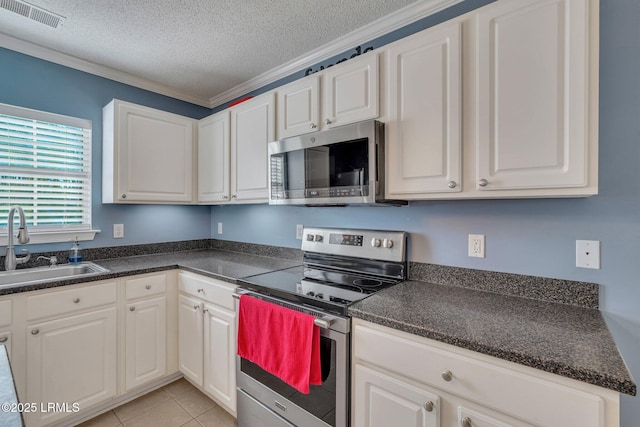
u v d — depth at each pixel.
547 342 0.91
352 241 1.85
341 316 1.24
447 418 0.98
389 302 1.29
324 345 1.30
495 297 1.36
